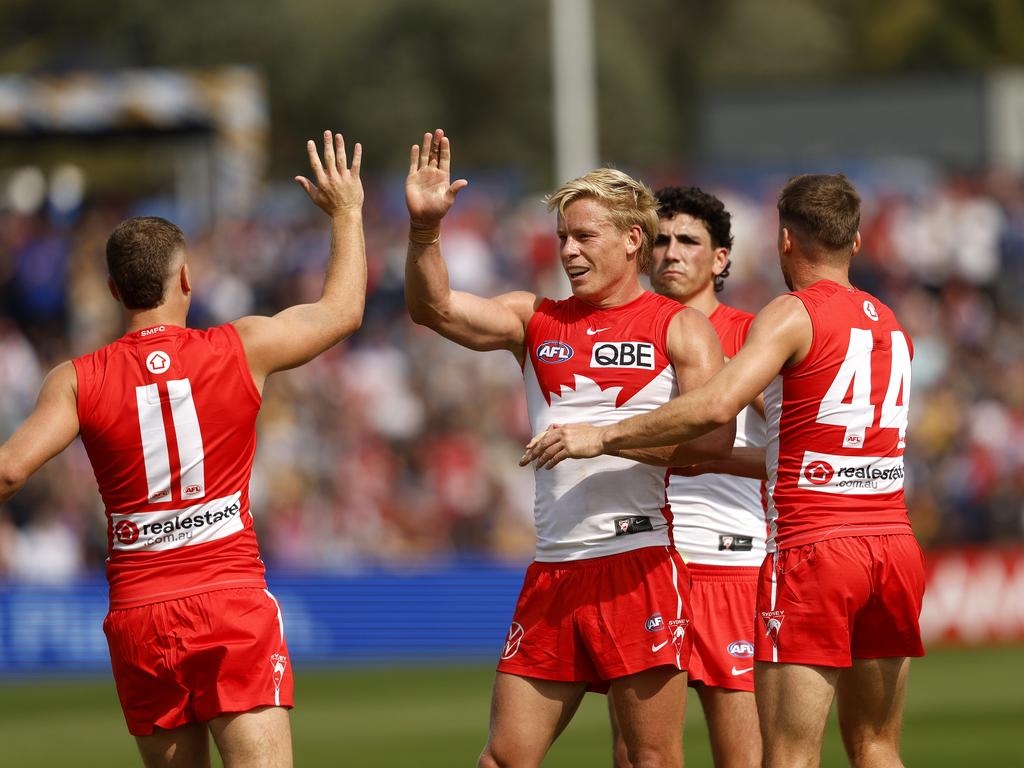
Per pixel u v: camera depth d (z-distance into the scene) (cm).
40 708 4881
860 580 1884
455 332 2028
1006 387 7594
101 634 5938
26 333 7481
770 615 1902
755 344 1869
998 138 8681
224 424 1839
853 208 1977
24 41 13400
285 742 1819
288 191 10281
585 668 1952
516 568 6112
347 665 6006
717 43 14712
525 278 7675
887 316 1959
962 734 3869
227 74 7312
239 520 1856
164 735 1838
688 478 2314
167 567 1819
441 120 13125
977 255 7894
